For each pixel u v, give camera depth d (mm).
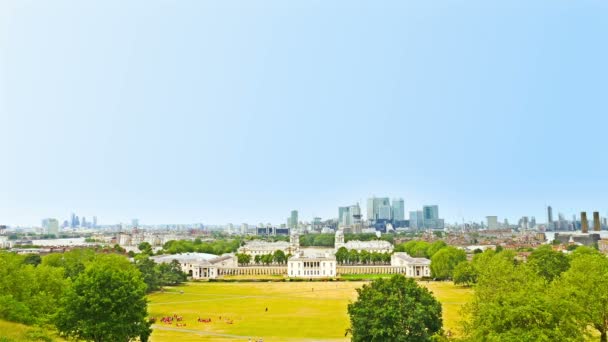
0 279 125188
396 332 108875
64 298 107375
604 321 96375
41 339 104375
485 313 80250
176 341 138500
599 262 122625
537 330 72500
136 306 109938
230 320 175500
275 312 193875
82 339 109250
